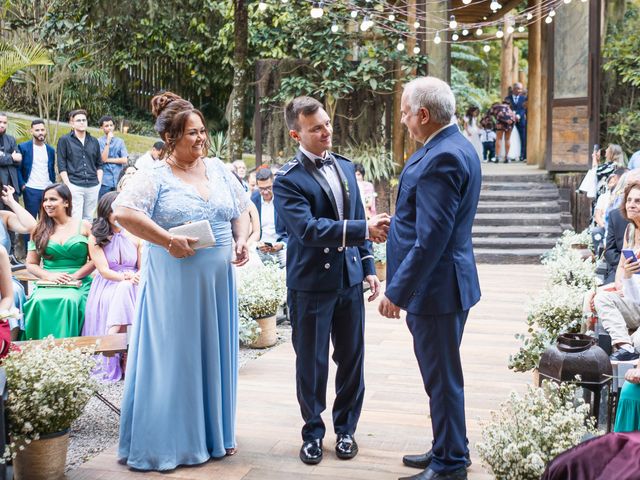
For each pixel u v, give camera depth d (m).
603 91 13.02
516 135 16.03
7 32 13.63
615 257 5.13
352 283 3.45
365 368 5.09
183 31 14.86
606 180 8.55
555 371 3.25
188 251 3.30
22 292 5.03
